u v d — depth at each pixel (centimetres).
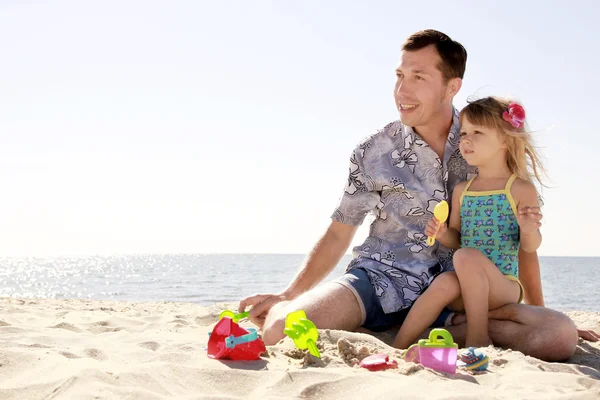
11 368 187
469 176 301
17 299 571
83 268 4891
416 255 294
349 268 307
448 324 278
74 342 259
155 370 182
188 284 1964
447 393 165
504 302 266
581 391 176
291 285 295
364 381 174
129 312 456
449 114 300
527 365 209
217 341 213
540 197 292
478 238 285
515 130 279
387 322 287
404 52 294
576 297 1606
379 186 302
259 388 173
